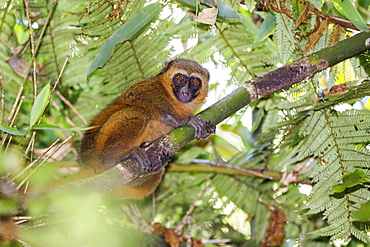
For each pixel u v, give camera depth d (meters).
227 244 7.72
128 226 7.62
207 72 7.66
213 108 5.54
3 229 3.61
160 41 7.20
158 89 6.96
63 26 7.16
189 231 7.25
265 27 6.62
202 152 8.10
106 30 7.02
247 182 7.84
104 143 6.10
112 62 7.38
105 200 6.68
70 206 3.47
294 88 6.80
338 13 7.13
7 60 7.20
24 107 7.61
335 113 6.35
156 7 6.02
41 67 7.56
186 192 8.03
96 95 7.85
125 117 6.29
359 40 5.59
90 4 6.77
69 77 7.57
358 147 6.22
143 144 5.86
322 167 6.23
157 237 6.64
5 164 3.39
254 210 7.72
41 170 3.95
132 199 7.39
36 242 4.01
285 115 7.29
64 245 3.75
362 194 5.89
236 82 7.51
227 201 7.93
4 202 3.52
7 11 7.09
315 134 6.40
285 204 7.70
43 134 7.76
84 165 6.08
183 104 7.34
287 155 7.43
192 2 6.22
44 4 7.02
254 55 7.32
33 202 3.60
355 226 5.91
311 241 7.43
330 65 5.60
